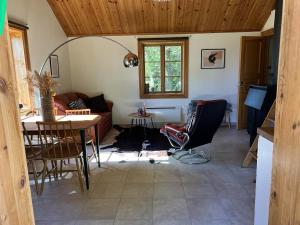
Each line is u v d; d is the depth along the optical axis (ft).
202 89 19.92
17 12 12.32
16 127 2.64
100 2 16.24
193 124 11.31
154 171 11.32
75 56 19.71
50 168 11.84
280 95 2.89
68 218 7.88
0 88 2.39
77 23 18.17
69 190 9.73
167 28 18.80
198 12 17.21
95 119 10.94
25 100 13.01
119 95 20.25
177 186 9.84
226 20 18.01
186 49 19.33
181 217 7.79
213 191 9.37
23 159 2.76
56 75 17.06
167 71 20.15
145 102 20.22
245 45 17.43
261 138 5.04
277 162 3.00
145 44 19.61
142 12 17.13
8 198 2.50
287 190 2.77
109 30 18.95
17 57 12.78
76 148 9.75
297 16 2.50
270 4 16.49
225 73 19.65
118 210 8.26
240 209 8.16
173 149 14.25
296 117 2.55
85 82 20.08
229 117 19.76
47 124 9.09
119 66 19.79
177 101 20.17
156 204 8.57
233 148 14.29
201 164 12.02
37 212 8.23
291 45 2.62
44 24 15.34
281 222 2.92
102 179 10.61
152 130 18.60
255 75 17.94
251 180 10.22
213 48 19.30
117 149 14.46
